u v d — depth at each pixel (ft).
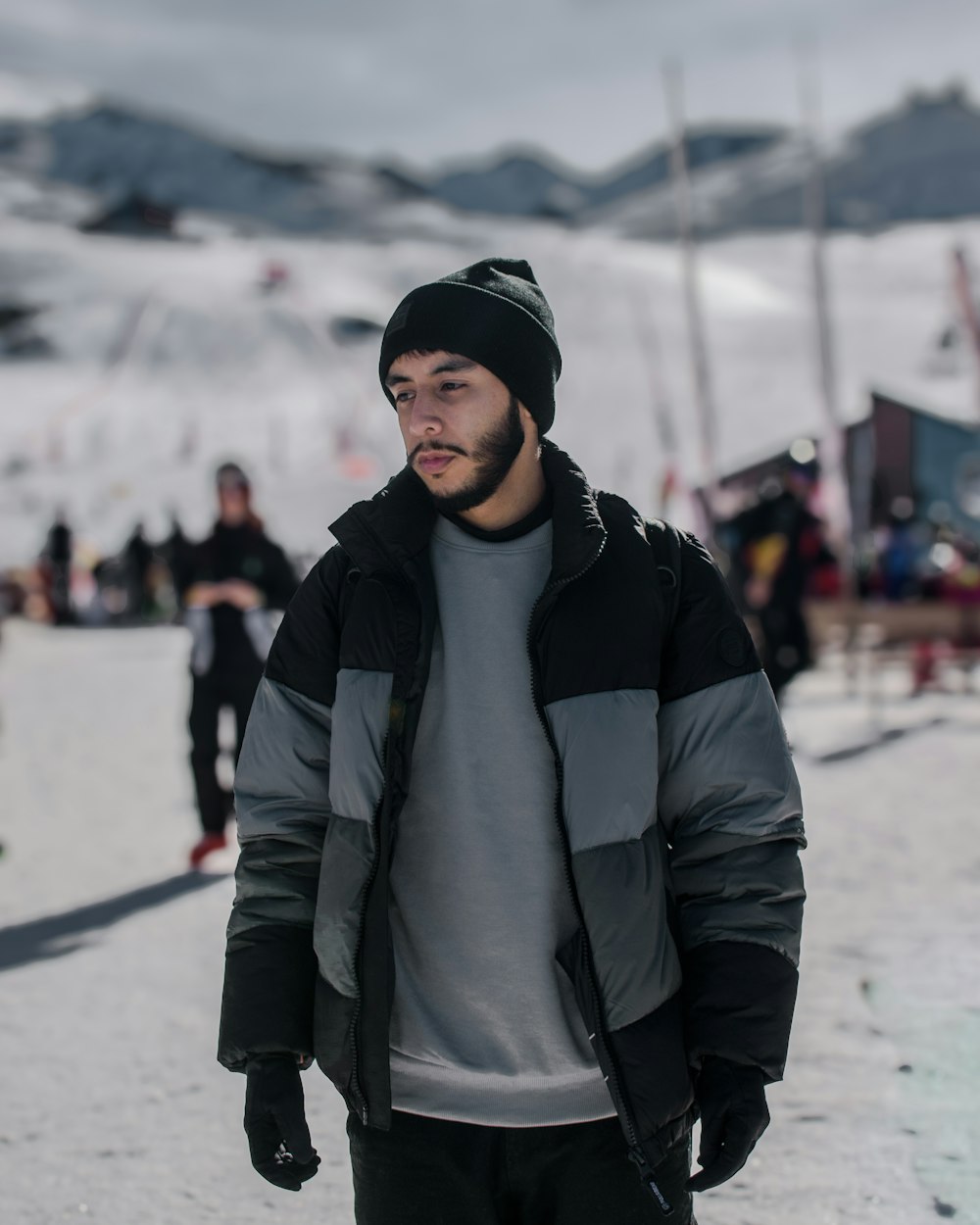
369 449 522.47
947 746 60.03
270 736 13.44
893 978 27.89
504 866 12.78
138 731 83.87
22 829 52.31
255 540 44.86
